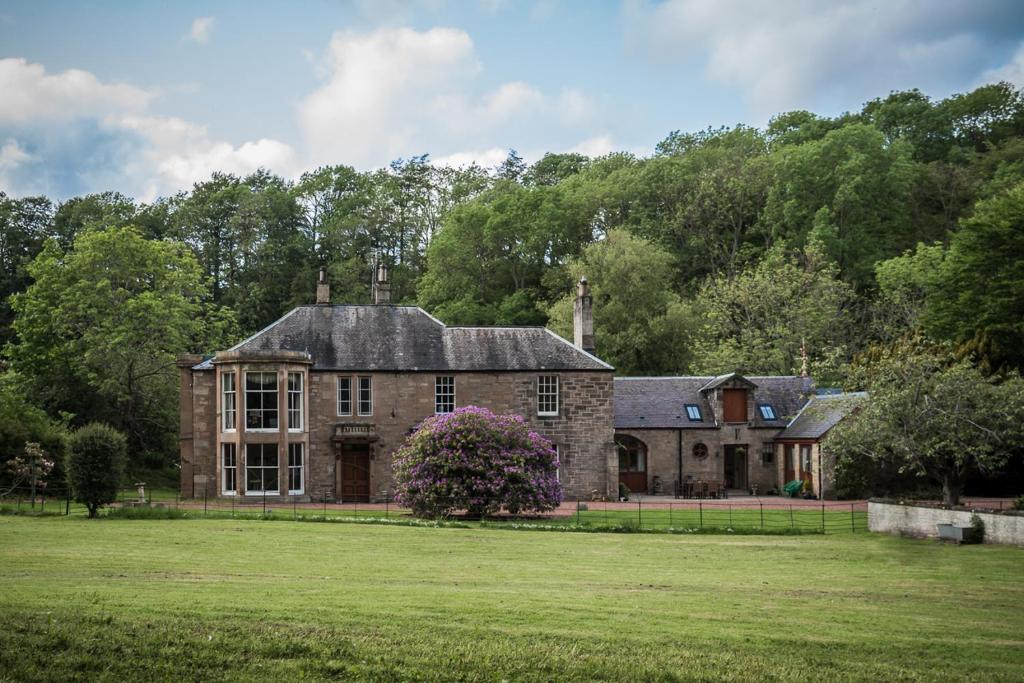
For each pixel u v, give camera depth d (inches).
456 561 1070.4
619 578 966.4
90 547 1078.4
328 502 1946.4
